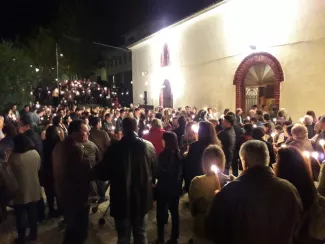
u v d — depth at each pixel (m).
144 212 3.83
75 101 28.58
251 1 12.98
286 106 11.62
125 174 3.72
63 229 5.42
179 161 4.69
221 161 3.66
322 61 10.31
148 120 11.09
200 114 9.88
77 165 4.18
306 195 2.87
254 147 2.50
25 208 4.73
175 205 4.67
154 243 4.82
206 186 3.60
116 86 37.03
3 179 4.04
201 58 16.88
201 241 3.58
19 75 16.05
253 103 13.30
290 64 11.41
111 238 5.09
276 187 2.36
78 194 4.21
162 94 22.30
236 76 13.97
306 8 10.74
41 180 5.75
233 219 2.34
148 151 3.90
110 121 9.87
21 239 4.70
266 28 12.31
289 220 2.35
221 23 15.01
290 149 3.01
